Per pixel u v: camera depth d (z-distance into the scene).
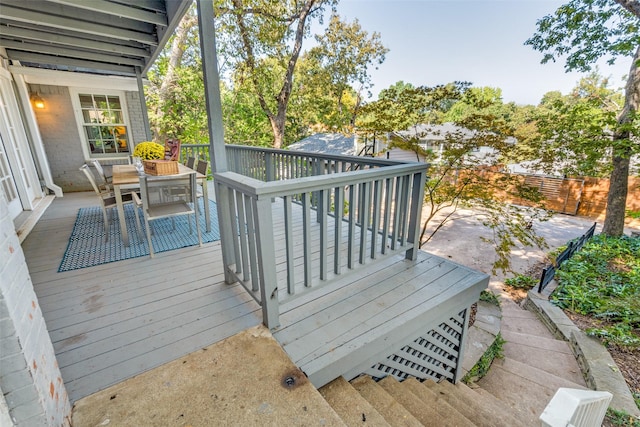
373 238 2.25
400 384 2.00
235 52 10.97
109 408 1.22
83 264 2.62
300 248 2.84
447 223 9.59
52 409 1.02
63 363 1.48
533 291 5.49
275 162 4.44
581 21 7.23
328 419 1.18
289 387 1.32
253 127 14.23
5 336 0.83
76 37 3.60
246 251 1.90
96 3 2.66
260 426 1.15
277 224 3.61
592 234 7.87
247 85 11.41
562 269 5.89
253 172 5.17
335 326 1.78
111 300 2.05
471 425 1.83
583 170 7.32
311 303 2.01
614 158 7.49
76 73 5.26
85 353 1.55
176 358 1.51
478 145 4.68
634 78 6.83
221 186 2.05
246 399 1.26
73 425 1.15
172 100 11.16
